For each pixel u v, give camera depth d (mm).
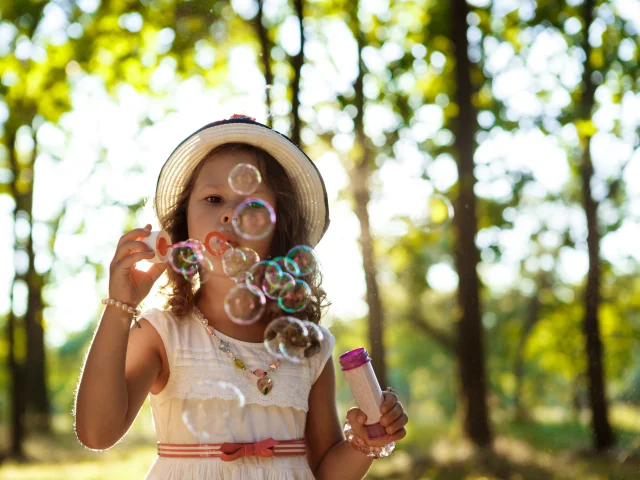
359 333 18938
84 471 9586
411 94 11156
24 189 12992
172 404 1806
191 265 1859
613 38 9836
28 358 15703
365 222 8633
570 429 13883
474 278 9633
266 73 8789
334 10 10078
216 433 1776
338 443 2031
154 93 10594
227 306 1829
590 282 9422
